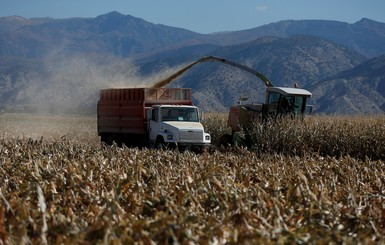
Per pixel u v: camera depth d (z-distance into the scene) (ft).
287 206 67.56
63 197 69.41
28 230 55.88
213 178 75.20
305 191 71.51
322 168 112.98
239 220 59.67
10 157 124.47
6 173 91.09
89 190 73.10
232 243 49.32
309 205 67.72
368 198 76.74
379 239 56.08
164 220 53.72
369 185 91.66
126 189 74.59
